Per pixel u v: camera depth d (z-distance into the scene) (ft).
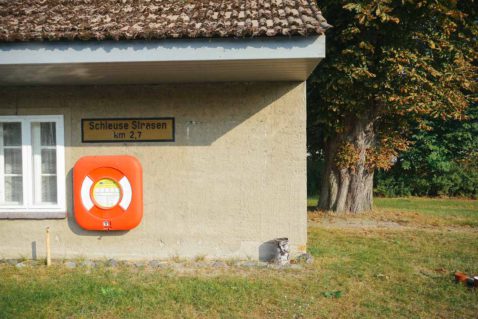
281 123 23.24
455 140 59.21
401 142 42.70
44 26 19.65
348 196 41.78
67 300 17.63
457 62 36.65
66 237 23.75
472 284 20.01
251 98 23.25
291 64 19.25
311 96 39.42
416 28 35.81
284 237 23.35
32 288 19.01
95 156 23.20
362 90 36.68
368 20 33.24
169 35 18.19
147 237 23.59
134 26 19.39
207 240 23.49
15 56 18.66
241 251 23.45
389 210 44.04
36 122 23.93
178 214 23.54
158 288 18.95
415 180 59.67
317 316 16.52
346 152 40.16
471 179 57.62
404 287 19.74
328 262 23.49
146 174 23.56
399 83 35.88
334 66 35.42
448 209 45.88
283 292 18.78
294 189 23.31
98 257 23.66
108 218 22.84
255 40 18.19
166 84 23.39
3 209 23.75
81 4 23.99
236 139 23.35
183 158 23.48
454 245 28.30
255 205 23.36
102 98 23.57
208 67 19.70
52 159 24.08
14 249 23.90
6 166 24.29
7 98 23.75
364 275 21.39
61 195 23.67
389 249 26.96
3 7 23.26
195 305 17.38
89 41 18.51
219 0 23.58
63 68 19.57
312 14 20.03
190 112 23.41
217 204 23.47
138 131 23.54
